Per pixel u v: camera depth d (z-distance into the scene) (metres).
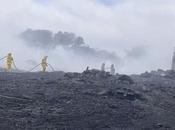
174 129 48.88
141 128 47.59
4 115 46.91
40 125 45.12
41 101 53.22
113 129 46.25
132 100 58.72
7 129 42.91
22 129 43.44
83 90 59.50
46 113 49.09
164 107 58.28
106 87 61.69
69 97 55.69
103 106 53.72
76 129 45.06
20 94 54.59
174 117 54.09
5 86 58.19
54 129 44.28
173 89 68.75
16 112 48.44
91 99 56.00
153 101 59.97
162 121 51.28
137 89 63.97
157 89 66.88
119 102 56.44
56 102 53.44
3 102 51.09
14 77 66.50
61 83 62.53
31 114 48.25
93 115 50.03
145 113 53.47
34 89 58.19
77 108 51.94
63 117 48.31
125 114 51.81
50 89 58.91
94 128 46.03
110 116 50.41
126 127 47.34
